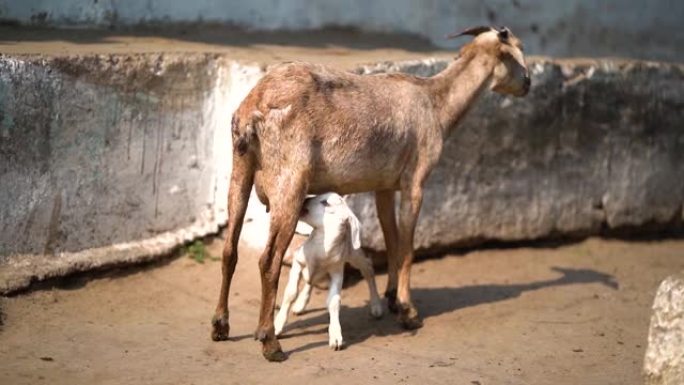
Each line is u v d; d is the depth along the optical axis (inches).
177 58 306.2
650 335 214.2
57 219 287.3
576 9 424.5
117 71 293.9
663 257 386.9
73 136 287.7
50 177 284.5
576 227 383.2
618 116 387.5
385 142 261.0
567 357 264.2
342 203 253.1
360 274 315.9
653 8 444.8
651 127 397.7
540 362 259.0
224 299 253.1
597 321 299.0
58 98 283.0
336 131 249.0
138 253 298.4
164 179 309.3
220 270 306.0
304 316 282.4
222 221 318.3
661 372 209.9
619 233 398.6
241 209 247.9
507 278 342.3
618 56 436.5
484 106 349.4
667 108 401.1
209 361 241.6
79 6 343.9
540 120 365.7
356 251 270.7
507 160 359.9
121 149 298.4
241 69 307.0
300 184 243.1
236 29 370.9
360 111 253.9
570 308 311.6
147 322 268.1
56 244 287.6
